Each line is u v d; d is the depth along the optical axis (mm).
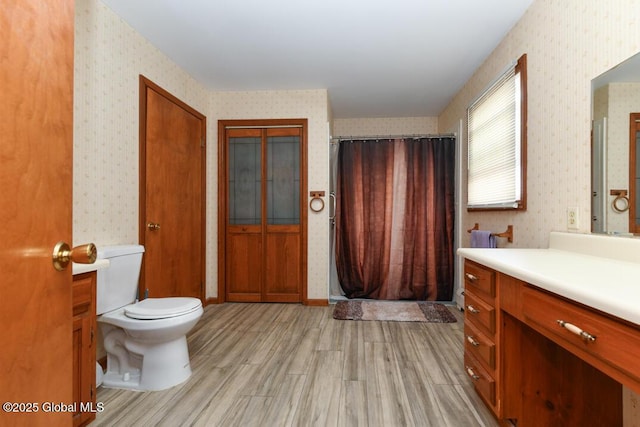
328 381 1761
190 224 2943
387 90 3305
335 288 3607
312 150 3285
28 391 546
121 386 1716
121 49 2072
